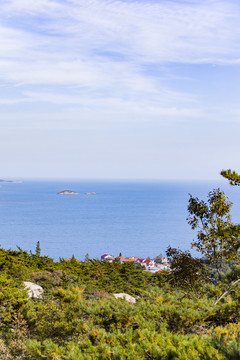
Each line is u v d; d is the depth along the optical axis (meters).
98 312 9.41
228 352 5.93
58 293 10.87
